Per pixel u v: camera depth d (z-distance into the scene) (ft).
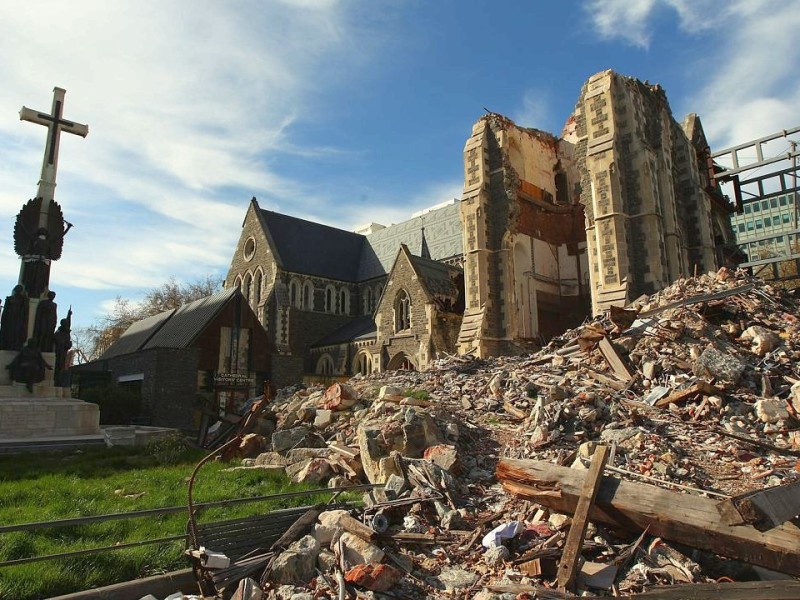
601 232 75.77
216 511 27.37
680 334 43.88
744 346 42.42
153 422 78.84
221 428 51.67
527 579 18.84
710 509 18.24
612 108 78.43
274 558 20.57
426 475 27.14
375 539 21.18
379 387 50.55
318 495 29.73
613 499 20.10
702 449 29.35
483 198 92.99
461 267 131.34
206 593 19.53
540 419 34.27
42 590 18.49
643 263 74.23
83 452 48.11
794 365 38.47
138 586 19.40
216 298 100.53
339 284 161.17
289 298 142.20
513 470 23.13
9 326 58.75
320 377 130.82
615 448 28.53
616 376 41.65
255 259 157.17
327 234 170.91
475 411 40.60
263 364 97.45
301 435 40.52
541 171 106.11
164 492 31.35
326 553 20.93
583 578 18.30
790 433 30.89
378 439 32.50
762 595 15.53
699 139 111.04
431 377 53.98
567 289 102.89
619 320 48.14
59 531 24.09
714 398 34.83
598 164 77.51
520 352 86.69
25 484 33.81
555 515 22.09
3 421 53.42
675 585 17.08
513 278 89.51
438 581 19.62
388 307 121.90
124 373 93.09
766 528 16.16
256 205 161.48
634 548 19.30
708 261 84.43
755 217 168.55
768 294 49.57
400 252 120.98
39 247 60.34
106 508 27.96
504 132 94.94
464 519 24.07
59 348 61.16
